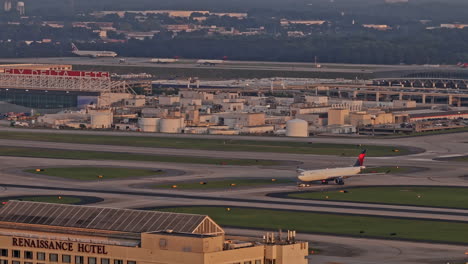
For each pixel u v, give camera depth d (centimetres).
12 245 19250
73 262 18788
